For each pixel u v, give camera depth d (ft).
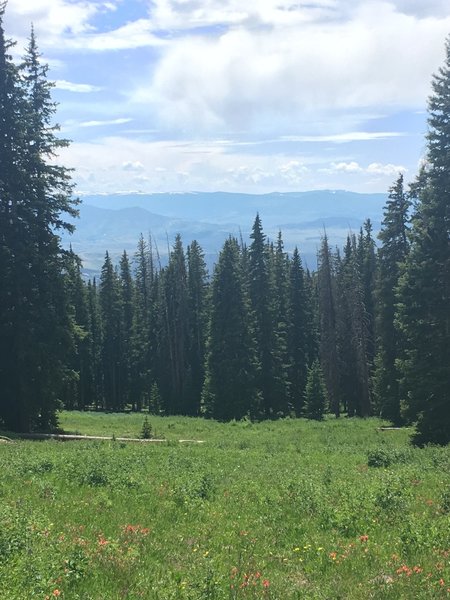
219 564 25.14
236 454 70.49
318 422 135.03
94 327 255.09
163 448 75.61
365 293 196.34
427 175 96.84
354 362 189.26
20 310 100.58
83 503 37.58
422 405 91.91
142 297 266.98
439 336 92.43
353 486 43.60
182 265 228.43
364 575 24.45
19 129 101.60
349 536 31.91
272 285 186.29
